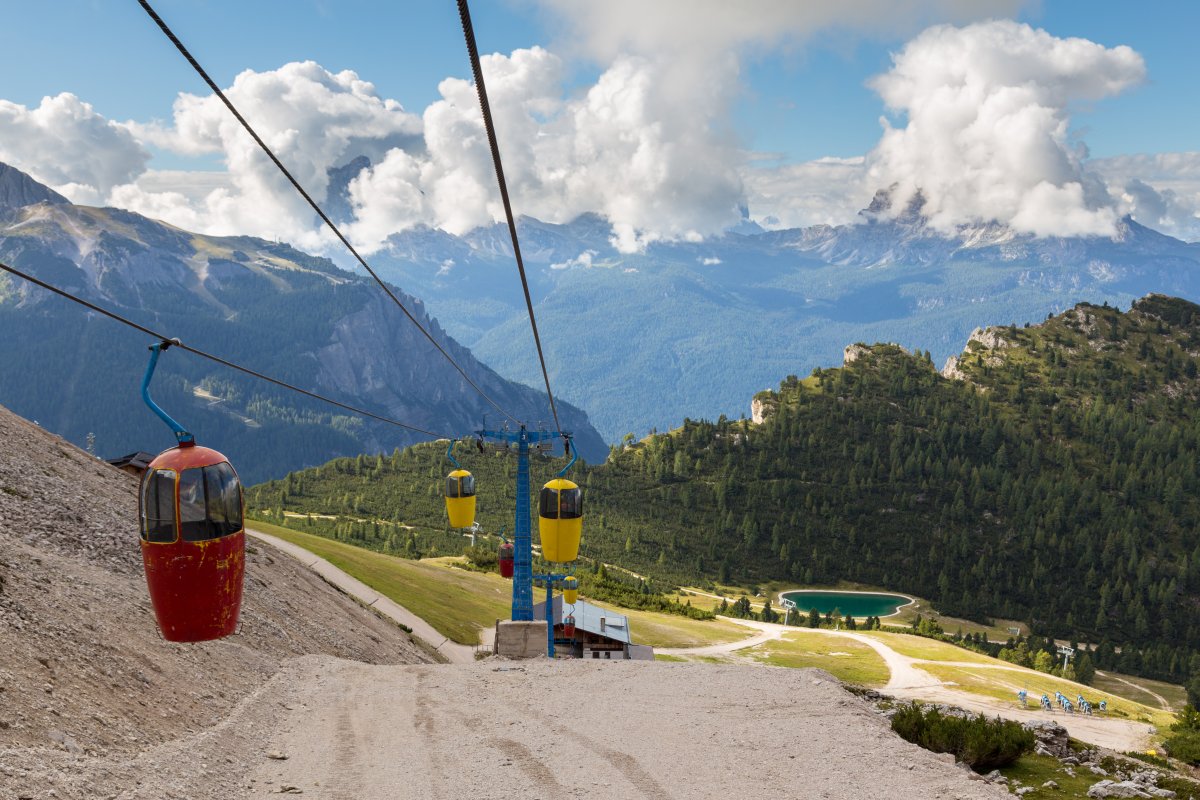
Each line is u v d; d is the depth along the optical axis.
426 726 21.11
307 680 26.77
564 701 23.84
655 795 15.60
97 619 22.23
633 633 116.62
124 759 14.92
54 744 14.18
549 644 39.31
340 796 15.49
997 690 105.88
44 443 43.12
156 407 11.54
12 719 14.31
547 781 16.47
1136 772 25.19
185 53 8.45
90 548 30.84
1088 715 96.50
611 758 18.03
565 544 32.75
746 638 130.50
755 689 24.88
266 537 83.50
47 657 17.84
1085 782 23.75
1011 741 24.75
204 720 19.50
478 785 16.20
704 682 26.06
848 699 24.06
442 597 88.31
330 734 20.27
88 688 17.61
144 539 11.17
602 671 28.38
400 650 49.88
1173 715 111.50
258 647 29.67
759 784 16.17
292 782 16.33
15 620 18.77
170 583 11.12
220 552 11.31
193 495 11.12
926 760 17.84
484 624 81.00
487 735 20.14
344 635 42.28
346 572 80.12
